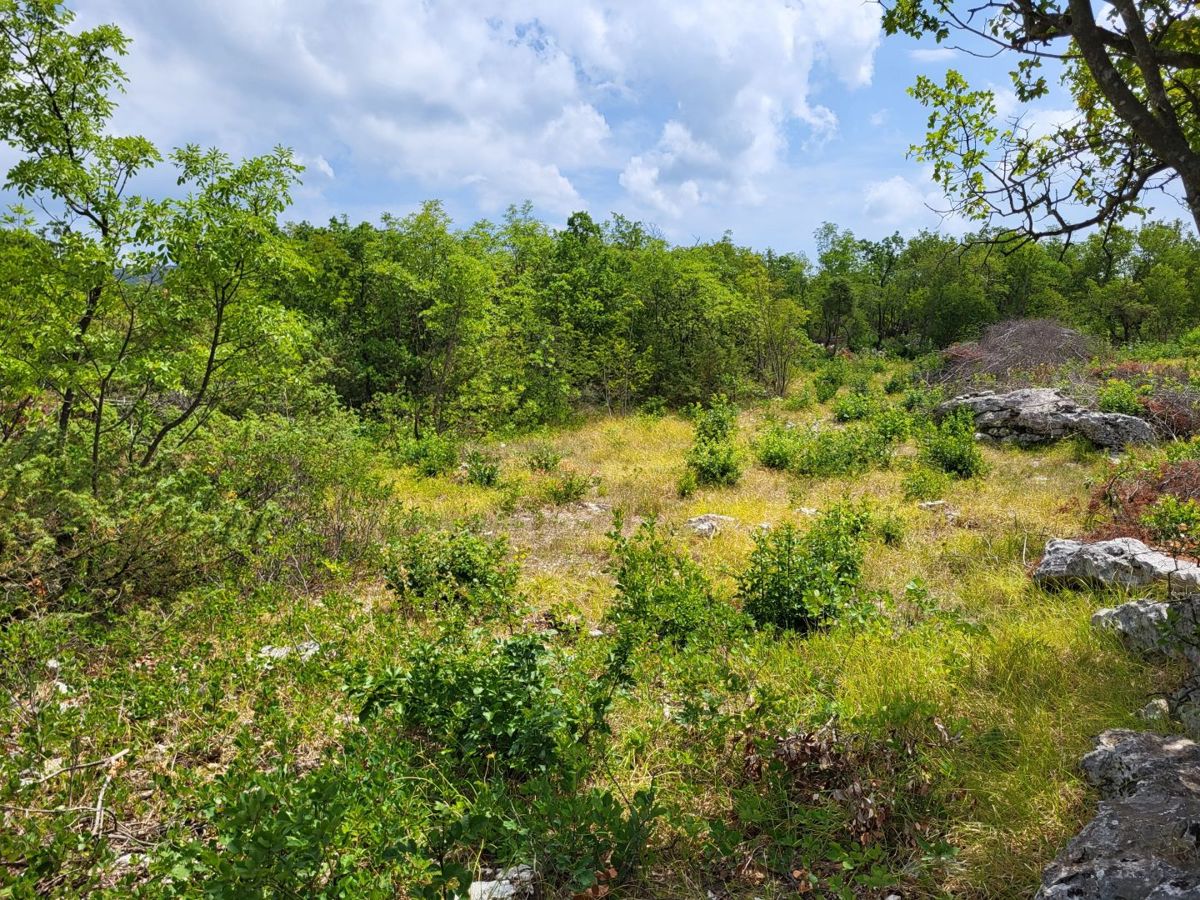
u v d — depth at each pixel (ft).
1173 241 144.66
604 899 9.48
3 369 22.21
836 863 10.23
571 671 15.01
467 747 12.34
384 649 16.35
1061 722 13.00
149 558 20.34
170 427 25.71
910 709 12.38
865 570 24.79
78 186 25.03
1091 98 13.32
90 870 9.82
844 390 93.25
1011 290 148.05
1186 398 47.98
